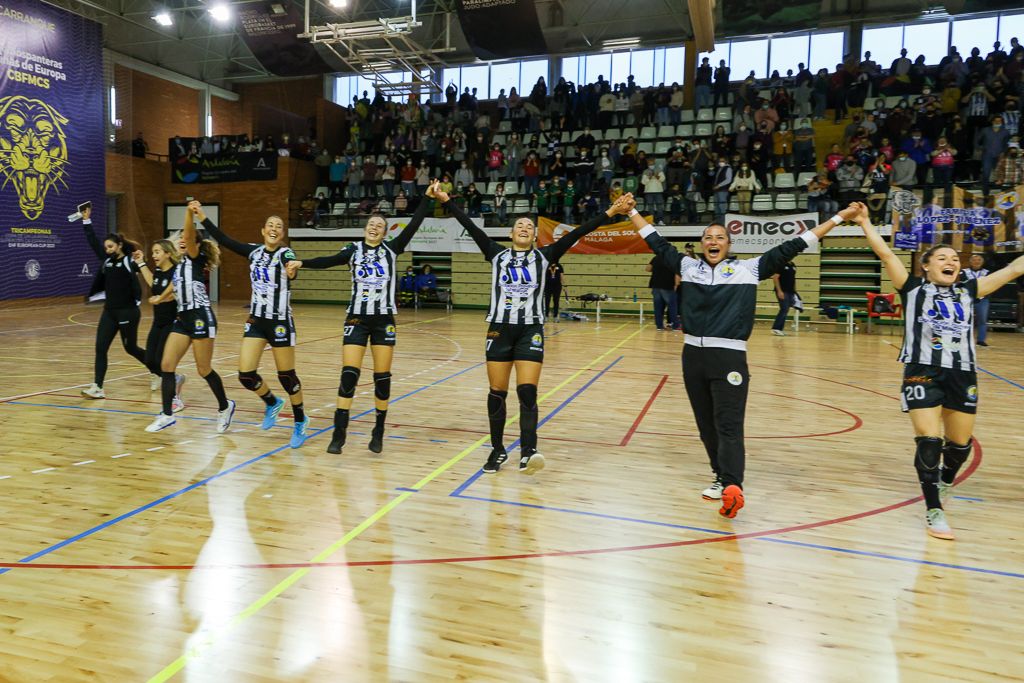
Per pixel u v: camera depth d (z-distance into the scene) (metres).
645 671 2.38
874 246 3.88
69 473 4.56
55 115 18.47
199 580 3.03
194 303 5.57
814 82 19.84
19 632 2.58
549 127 22.36
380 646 2.52
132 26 22.91
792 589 3.03
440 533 3.63
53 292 18.66
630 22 23.06
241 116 28.50
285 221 22.47
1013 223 14.96
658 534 3.66
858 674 2.38
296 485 4.41
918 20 21.14
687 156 18.66
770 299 18.44
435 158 22.03
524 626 2.68
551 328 15.47
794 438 5.83
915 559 3.37
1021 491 4.46
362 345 5.15
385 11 23.53
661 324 14.91
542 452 5.32
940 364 3.74
